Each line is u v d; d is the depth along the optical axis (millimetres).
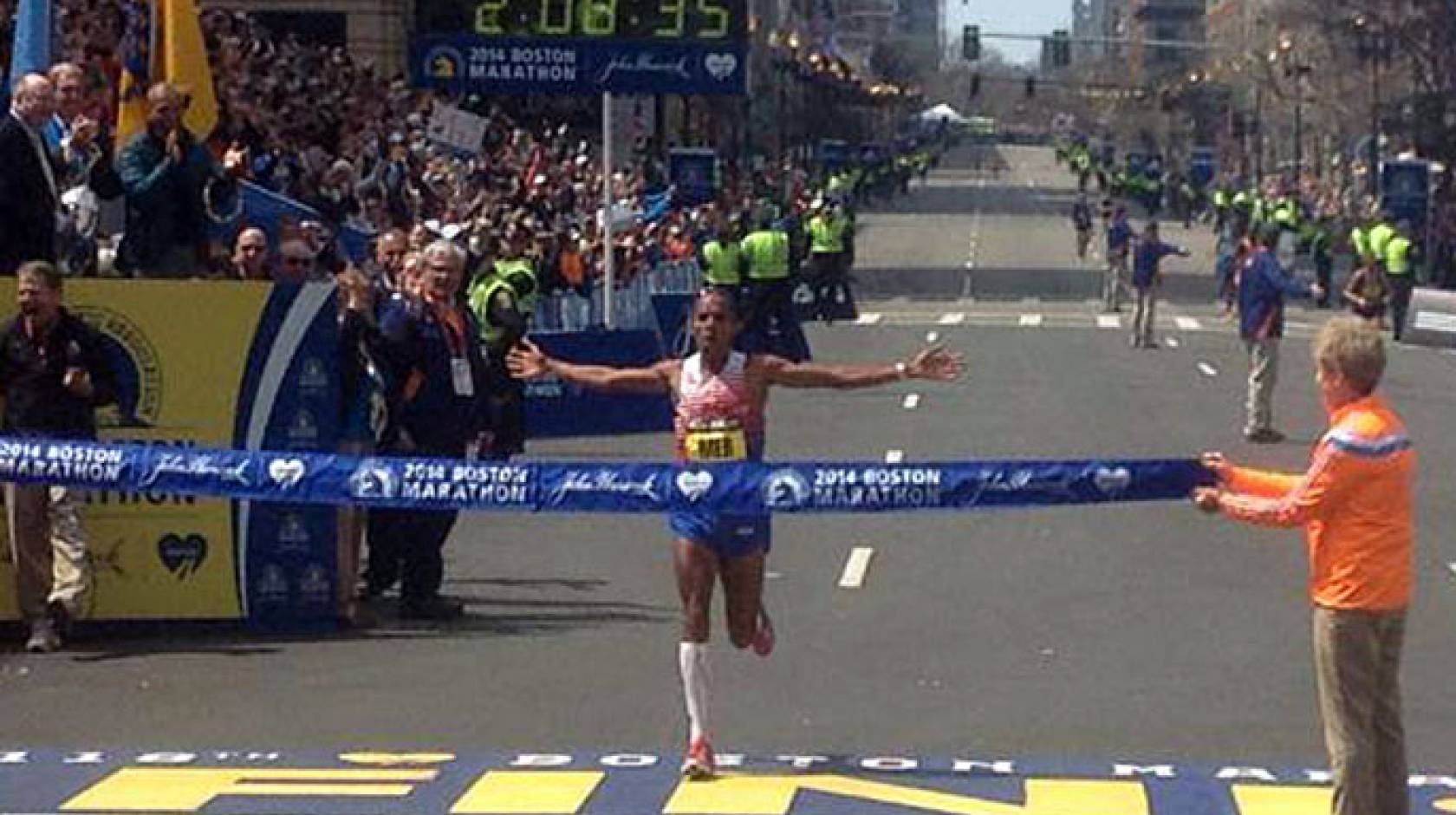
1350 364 8352
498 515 19141
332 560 13758
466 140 31922
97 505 13523
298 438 13594
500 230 25891
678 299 32281
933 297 57312
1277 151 116438
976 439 25219
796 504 9695
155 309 13375
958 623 14258
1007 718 11523
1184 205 103250
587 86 28203
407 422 13805
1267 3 110000
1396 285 44344
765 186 61750
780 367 9977
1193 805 9648
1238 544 17578
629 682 12305
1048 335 43688
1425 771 10375
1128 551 17203
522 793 9797
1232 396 30797
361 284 13852
